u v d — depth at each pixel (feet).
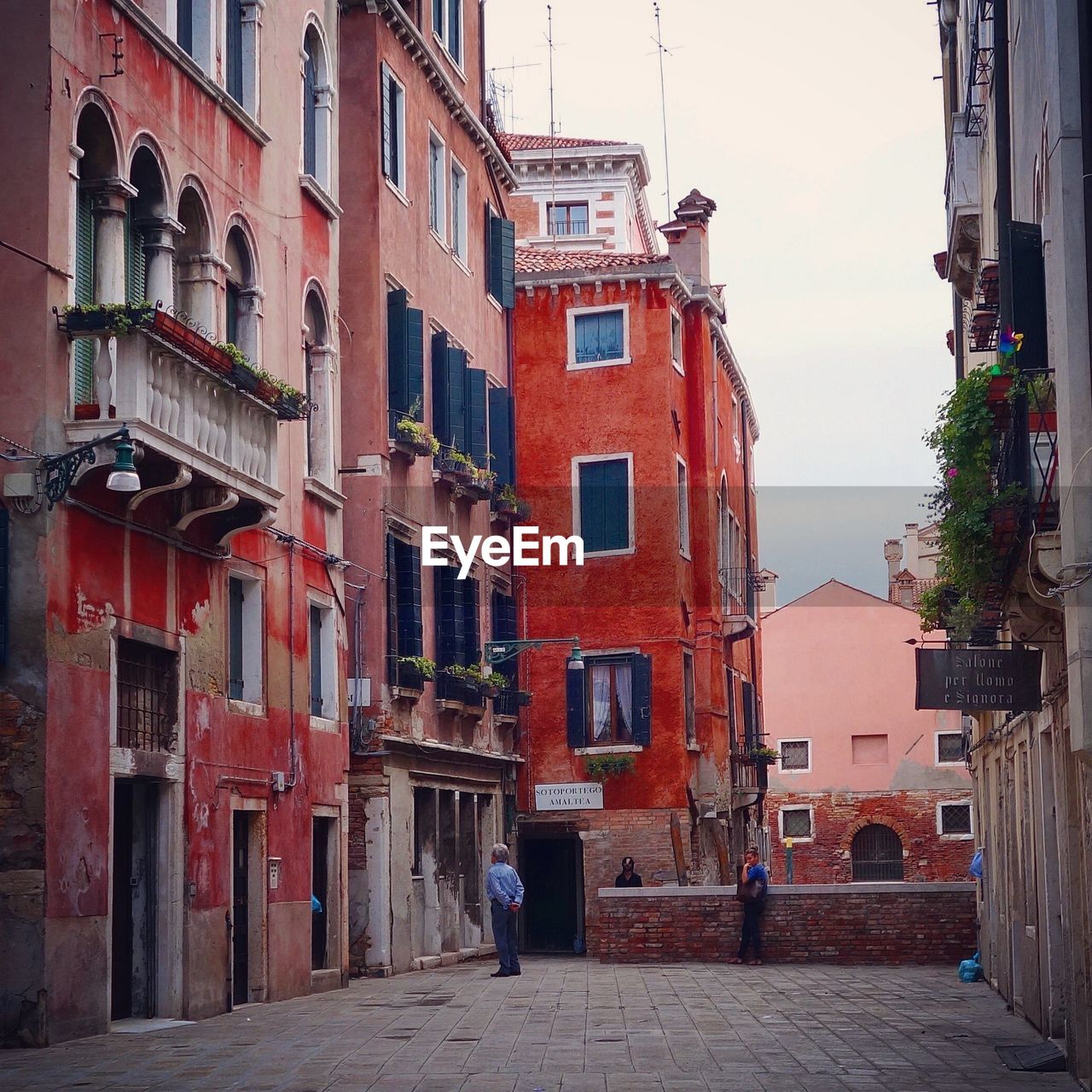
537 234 159.43
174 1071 41.16
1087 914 39.73
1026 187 48.67
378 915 79.82
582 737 109.19
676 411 114.42
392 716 81.61
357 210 83.51
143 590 53.01
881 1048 47.37
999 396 42.39
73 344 48.85
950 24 82.64
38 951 46.11
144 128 53.62
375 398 82.48
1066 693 43.80
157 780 54.13
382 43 85.10
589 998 62.80
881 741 190.19
